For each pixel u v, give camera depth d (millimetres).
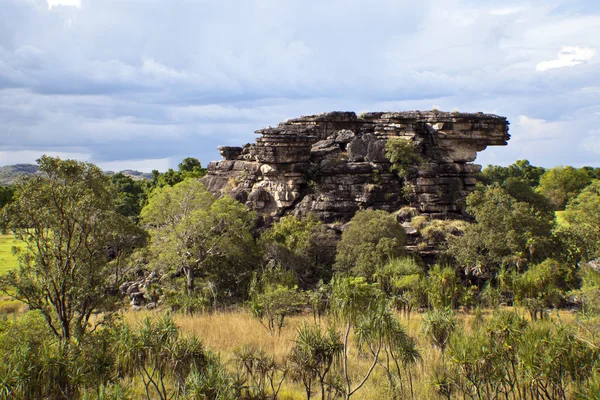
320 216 50406
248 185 55344
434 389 19422
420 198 49812
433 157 53625
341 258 42812
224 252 44062
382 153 52156
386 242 41156
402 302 32688
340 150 55656
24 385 17750
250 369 20172
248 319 31891
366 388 20453
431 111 54875
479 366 18500
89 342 20812
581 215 51000
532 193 51812
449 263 44250
